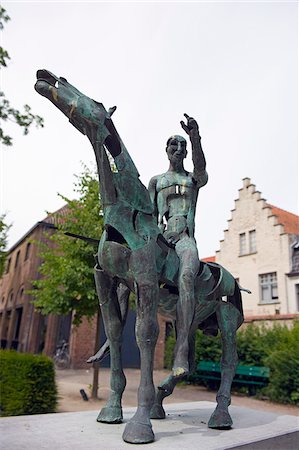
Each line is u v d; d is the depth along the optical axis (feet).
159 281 10.14
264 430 10.41
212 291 11.21
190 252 10.45
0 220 42.37
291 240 61.46
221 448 8.27
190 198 11.64
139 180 9.69
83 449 7.76
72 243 29.76
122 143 9.59
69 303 29.78
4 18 30.83
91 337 54.54
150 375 8.89
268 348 36.86
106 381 41.39
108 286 10.03
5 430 9.29
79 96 8.72
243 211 69.82
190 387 40.63
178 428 10.09
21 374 22.30
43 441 8.32
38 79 8.73
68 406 26.13
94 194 30.68
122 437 8.53
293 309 57.36
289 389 31.91
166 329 58.49
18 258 74.49
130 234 9.36
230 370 11.55
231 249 70.28
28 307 60.59
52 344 55.52
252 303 63.77
